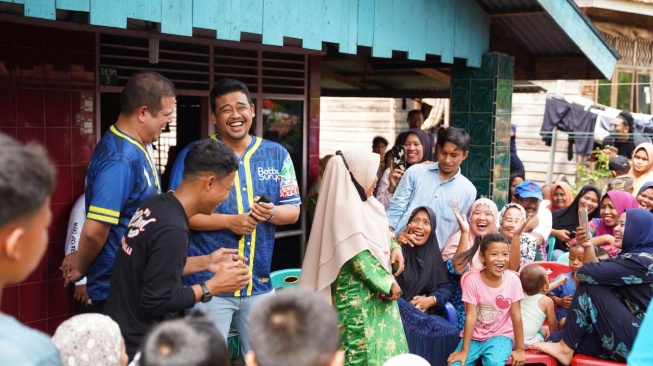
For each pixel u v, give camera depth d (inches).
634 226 181.0
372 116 569.9
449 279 210.7
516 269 212.5
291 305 78.7
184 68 228.1
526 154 492.1
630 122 393.7
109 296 117.4
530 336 198.2
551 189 296.0
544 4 241.9
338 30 210.8
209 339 80.5
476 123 273.0
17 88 178.1
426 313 200.8
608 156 388.2
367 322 158.1
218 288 120.3
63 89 187.5
